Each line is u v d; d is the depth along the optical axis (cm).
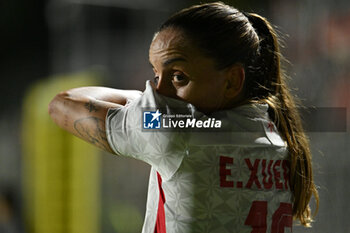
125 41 1577
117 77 1553
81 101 538
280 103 566
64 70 1542
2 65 1988
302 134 584
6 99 1844
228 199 492
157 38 515
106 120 511
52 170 1246
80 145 1266
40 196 1257
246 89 536
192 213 489
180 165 491
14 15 2152
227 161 495
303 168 565
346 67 1184
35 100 1276
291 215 545
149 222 541
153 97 498
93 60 1552
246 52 515
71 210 1264
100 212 1438
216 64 498
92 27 1555
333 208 1030
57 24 1546
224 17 506
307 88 1162
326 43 1230
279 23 1341
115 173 1478
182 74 501
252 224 499
